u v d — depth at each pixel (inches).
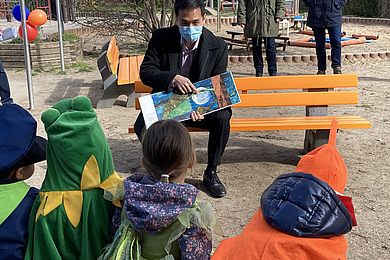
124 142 236.5
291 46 519.5
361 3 818.8
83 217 85.7
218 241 147.4
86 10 478.6
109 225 88.1
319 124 193.5
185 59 175.9
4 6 687.1
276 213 71.1
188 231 81.1
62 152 84.0
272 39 340.8
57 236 85.4
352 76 207.9
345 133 244.5
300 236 69.5
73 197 85.6
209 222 82.5
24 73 405.1
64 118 84.1
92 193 86.3
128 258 81.2
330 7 334.6
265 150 223.5
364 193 178.5
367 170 199.2
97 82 368.2
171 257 81.1
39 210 86.0
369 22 759.1
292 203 71.2
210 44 174.7
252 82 207.2
